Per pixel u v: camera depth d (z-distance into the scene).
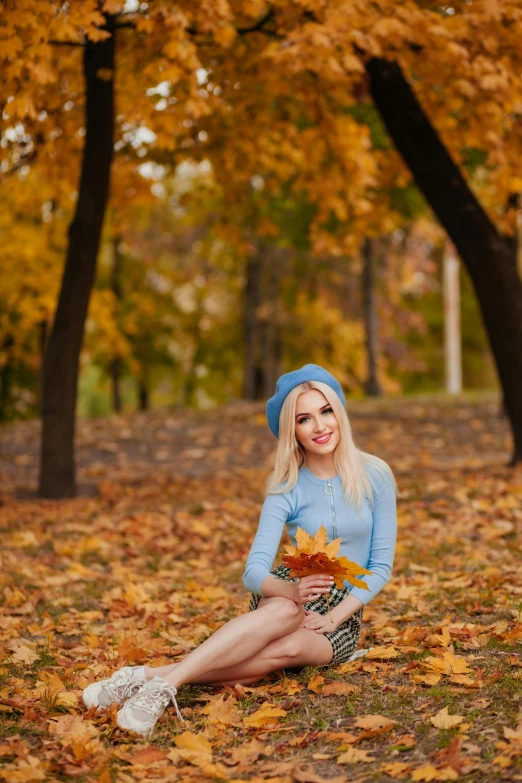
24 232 16.31
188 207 20.12
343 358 25.17
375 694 3.10
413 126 8.48
